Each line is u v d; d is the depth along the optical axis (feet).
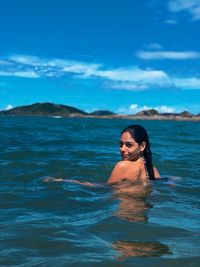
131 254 3.16
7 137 17.38
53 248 3.30
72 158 10.44
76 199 5.40
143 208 4.82
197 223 4.20
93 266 2.91
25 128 29.48
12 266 2.91
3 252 3.20
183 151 13.99
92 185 6.52
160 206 4.98
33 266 2.90
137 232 3.77
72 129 32.14
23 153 11.08
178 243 3.47
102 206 4.97
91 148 13.50
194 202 5.47
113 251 3.23
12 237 3.59
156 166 9.59
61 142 15.72
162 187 6.39
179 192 6.14
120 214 4.45
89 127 41.01
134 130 6.72
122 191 5.97
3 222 4.16
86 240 3.51
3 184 6.64
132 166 6.70
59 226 3.97
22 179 7.22
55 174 7.93
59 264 2.94
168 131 37.27
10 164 8.97
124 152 6.75
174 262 3.00
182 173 8.73
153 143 17.81
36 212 4.67
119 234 3.70
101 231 3.78
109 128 38.91
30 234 3.68
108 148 13.79
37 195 5.67
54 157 10.48
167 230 3.85
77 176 7.89
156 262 2.99
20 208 4.89
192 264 2.97
